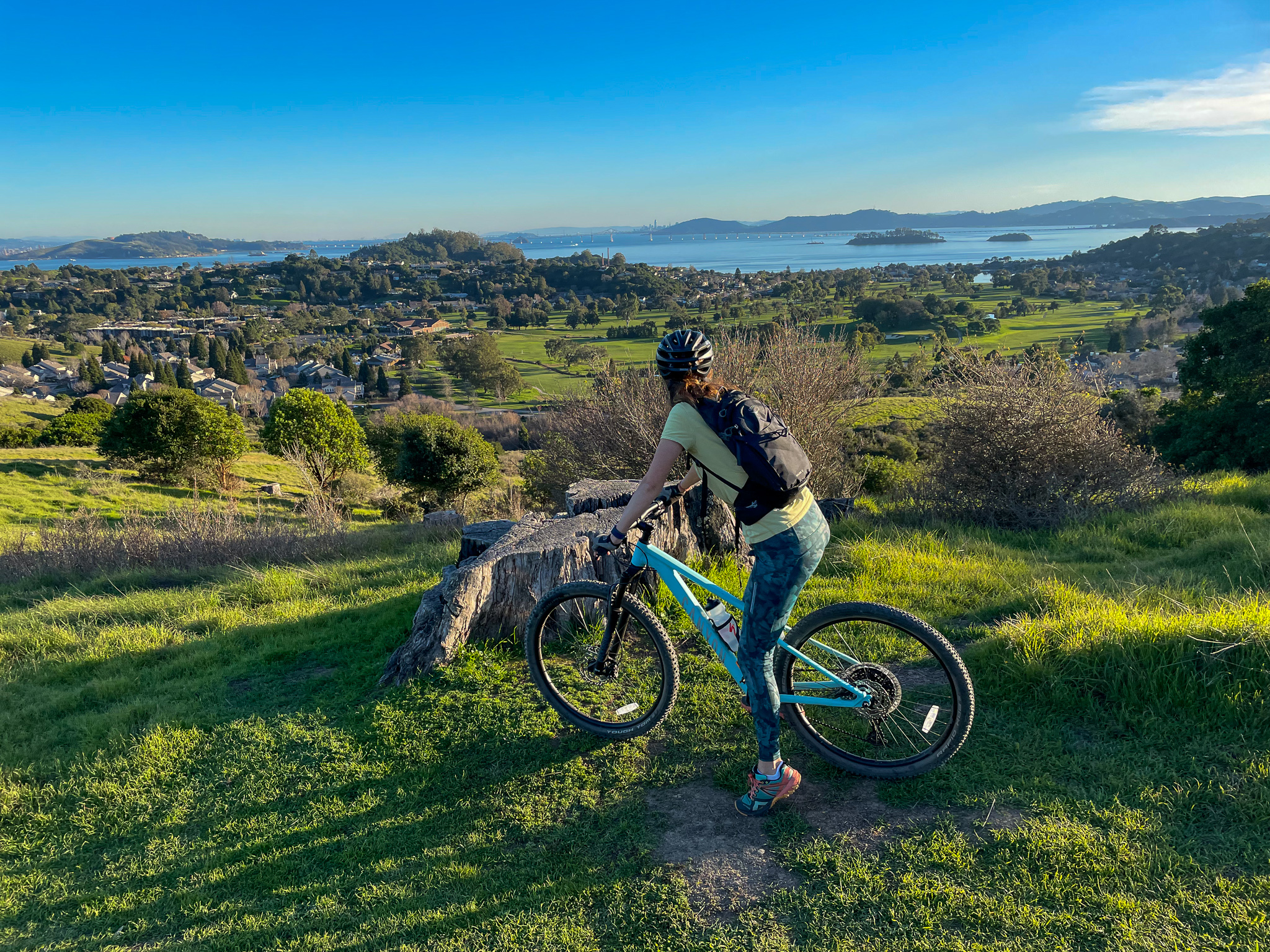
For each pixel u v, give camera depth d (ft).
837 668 10.28
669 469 8.69
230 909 8.82
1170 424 83.82
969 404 27.14
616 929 7.83
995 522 26.68
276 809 10.59
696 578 10.35
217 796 11.05
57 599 28.09
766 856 8.63
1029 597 14.88
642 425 35.55
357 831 9.92
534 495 48.42
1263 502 26.40
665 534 16.47
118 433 125.18
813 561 8.69
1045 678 11.03
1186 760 9.34
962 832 8.57
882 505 31.45
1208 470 75.31
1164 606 14.61
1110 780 9.10
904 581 17.01
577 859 8.92
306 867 9.38
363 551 35.68
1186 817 8.41
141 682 15.62
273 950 8.13
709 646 13.33
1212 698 10.12
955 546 21.63
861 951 7.19
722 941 7.48
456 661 13.57
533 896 8.39
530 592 14.14
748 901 7.98
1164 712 10.23
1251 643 10.55
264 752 11.93
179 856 9.89
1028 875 7.82
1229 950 6.72
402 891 8.74
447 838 9.56
